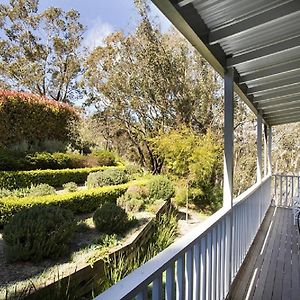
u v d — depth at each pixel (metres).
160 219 6.00
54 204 5.24
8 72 14.38
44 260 3.35
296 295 2.82
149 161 13.31
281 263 3.65
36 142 9.17
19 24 14.74
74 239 4.07
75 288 2.96
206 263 2.00
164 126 12.68
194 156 8.72
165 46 12.73
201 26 2.27
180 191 8.55
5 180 6.40
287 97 4.64
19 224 3.38
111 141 14.10
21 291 2.59
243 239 3.56
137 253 4.34
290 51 2.86
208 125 12.65
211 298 2.12
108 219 4.42
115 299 0.93
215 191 9.08
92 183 7.22
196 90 12.76
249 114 12.92
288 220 6.02
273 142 15.82
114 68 13.20
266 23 2.20
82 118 13.08
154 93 12.69
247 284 3.06
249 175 12.98
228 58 2.90
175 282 1.53
